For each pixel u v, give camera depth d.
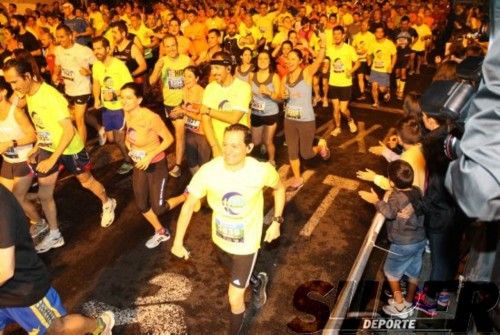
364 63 10.31
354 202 5.93
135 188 4.55
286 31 11.24
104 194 5.30
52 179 4.66
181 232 3.29
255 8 14.63
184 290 4.28
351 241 5.06
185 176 6.75
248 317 3.92
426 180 3.57
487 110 1.07
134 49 7.38
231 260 3.41
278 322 3.86
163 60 6.64
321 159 7.31
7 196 2.69
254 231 3.27
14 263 2.69
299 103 5.79
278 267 4.60
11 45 9.36
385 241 4.76
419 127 3.54
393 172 3.36
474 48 3.36
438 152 3.10
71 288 4.34
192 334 3.76
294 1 15.62
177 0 17.22
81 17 11.84
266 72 6.07
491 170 1.06
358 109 10.14
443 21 15.76
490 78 1.07
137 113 4.23
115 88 6.25
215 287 4.33
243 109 4.82
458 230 3.32
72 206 5.87
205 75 6.24
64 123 4.39
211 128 4.94
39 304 2.96
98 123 7.79
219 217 3.26
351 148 7.82
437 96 1.97
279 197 3.45
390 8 14.95
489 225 1.72
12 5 12.94
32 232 5.09
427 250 4.45
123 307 4.07
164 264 4.68
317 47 10.34
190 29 11.35
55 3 14.80
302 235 5.18
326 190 6.25
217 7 16.61
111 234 5.24
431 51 16.22
